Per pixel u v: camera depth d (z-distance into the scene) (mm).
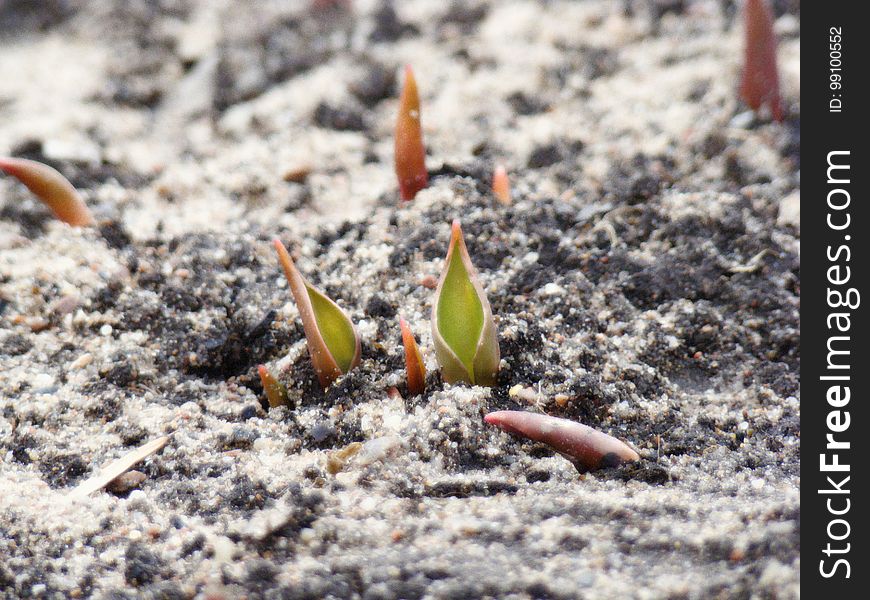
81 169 751
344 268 704
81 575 628
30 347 687
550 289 693
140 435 662
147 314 692
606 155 750
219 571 624
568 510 630
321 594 617
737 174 740
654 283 701
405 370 669
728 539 618
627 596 611
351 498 635
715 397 678
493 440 651
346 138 771
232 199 745
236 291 699
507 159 752
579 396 663
